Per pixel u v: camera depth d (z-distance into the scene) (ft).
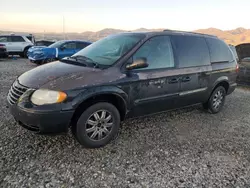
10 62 44.47
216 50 15.94
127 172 9.00
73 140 11.27
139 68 11.34
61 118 9.28
